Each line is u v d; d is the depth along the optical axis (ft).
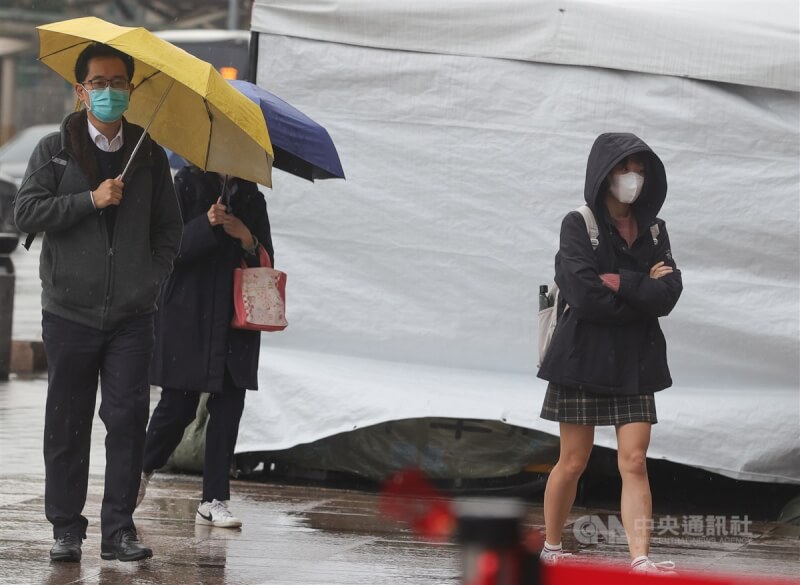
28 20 510.17
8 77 549.95
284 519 82.94
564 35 92.68
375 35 95.25
